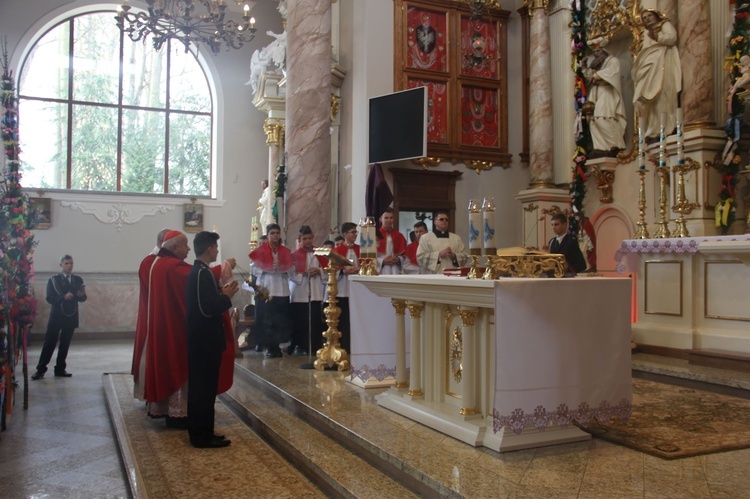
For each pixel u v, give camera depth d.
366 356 5.79
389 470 3.91
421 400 4.82
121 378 8.38
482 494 3.15
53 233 13.70
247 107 15.37
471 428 4.07
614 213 10.07
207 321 4.84
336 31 12.32
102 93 14.61
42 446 5.42
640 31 9.50
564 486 3.26
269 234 8.21
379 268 7.74
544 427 4.02
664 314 7.09
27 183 13.94
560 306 3.88
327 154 9.74
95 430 5.96
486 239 3.95
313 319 8.22
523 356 3.75
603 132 9.91
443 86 11.82
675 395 5.52
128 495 4.27
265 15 15.50
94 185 14.48
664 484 3.28
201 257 4.93
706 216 7.92
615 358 4.06
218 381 5.28
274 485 4.13
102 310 13.93
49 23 14.08
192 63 15.29
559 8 11.31
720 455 3.79
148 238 14.48
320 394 5.67
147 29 9.30
